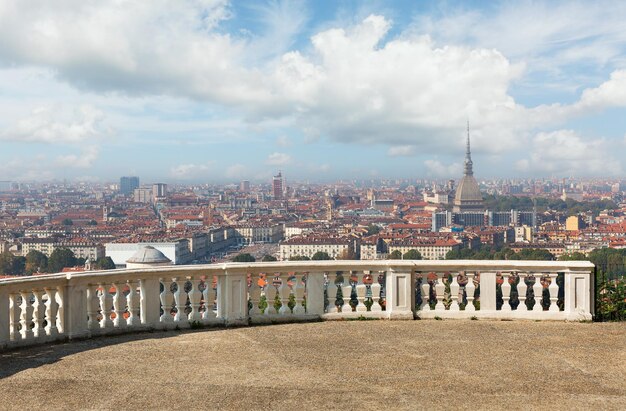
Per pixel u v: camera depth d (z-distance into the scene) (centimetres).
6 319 1727
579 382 1459
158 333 1964
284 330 1992
